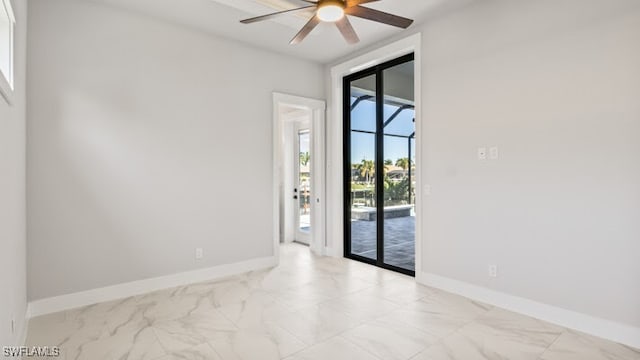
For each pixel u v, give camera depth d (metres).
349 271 4.21
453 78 3.40
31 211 2.90
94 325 2.71
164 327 2.67
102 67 3.23
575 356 2.24
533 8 2.83
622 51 2.39
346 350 2.33
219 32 3.87
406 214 4.23
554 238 2.73
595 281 2.53
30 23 2.90
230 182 4.09
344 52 4.49
